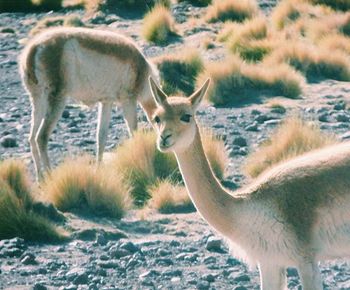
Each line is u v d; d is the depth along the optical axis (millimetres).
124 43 39531
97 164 36344
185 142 22016
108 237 31359
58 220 32438
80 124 48250
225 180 37875
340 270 28172
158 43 65250
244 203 22203
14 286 26781
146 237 31641
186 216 33906
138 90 39844
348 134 43781
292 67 57375
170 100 22188
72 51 38594
